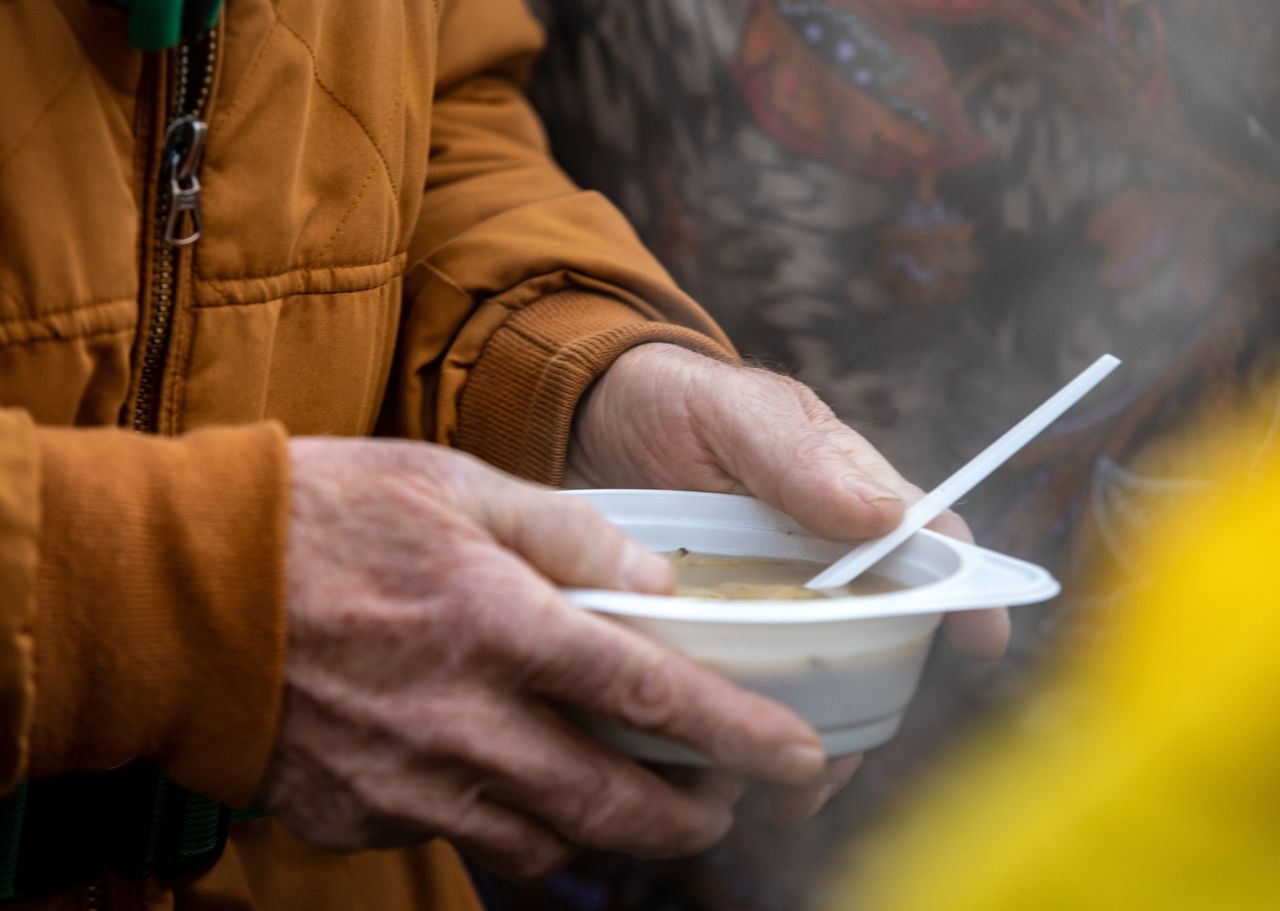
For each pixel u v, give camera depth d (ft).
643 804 3.71
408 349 4.50
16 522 3.53
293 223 4.00
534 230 4.57
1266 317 5.39
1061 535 5.48
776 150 5.21
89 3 3.77
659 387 4.29
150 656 3.59
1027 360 5.32
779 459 4.07
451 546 3.64
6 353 3.76
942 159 5.16
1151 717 5.61
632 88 5.41
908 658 3.77
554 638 3.61
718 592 3.88
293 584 3.63
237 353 3.98
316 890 4.28
